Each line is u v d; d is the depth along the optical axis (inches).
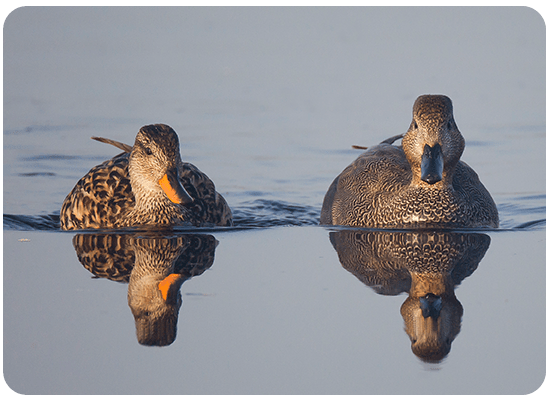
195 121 879.7
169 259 470.3
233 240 516.4
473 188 560.7
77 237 519.8
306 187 711.1
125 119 872.3
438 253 481.7
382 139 830.5
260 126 869.2
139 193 536.7
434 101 525.3
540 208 619.5
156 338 375.2
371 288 426.3
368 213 560.7
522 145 788.6
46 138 812.6
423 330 379.2
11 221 574.2
